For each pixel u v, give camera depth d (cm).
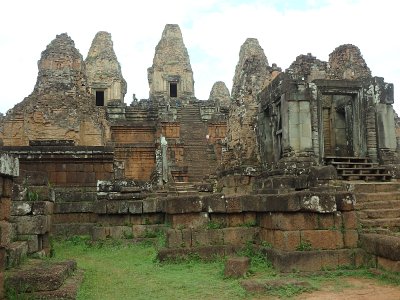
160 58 5644
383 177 1709
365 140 1934
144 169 3778
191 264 1051
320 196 943
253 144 2241
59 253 1350
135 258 1209
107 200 1542
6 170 697
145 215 1477
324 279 862
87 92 2961
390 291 761
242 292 780
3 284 689
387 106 1962
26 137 2652
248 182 1934
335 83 1897
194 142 4209
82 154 1889
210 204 1121
